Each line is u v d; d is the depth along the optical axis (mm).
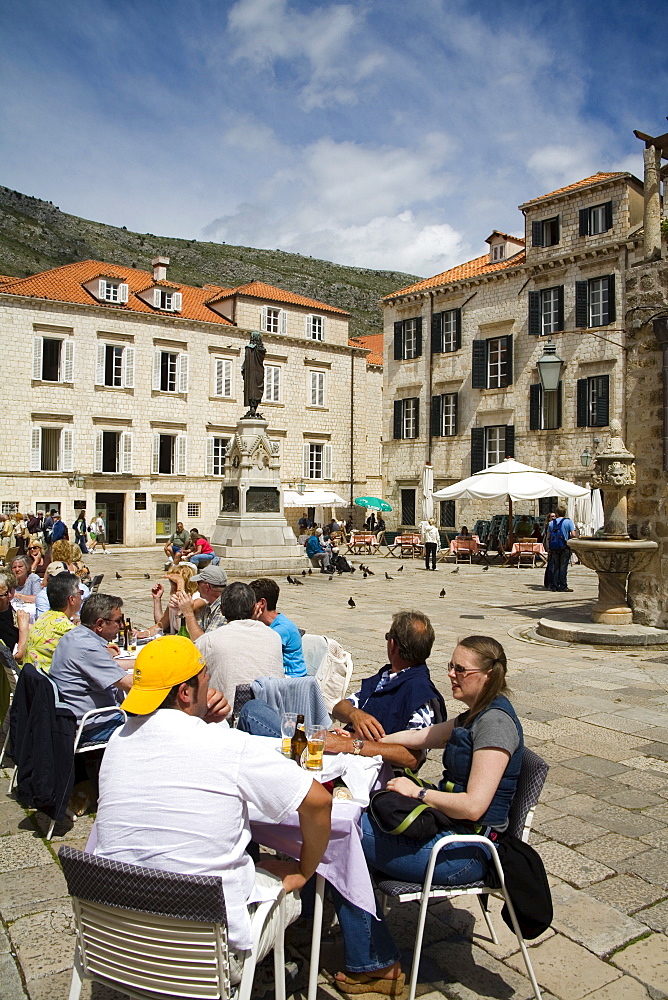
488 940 3832
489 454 37219
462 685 3709
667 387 11359
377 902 3486
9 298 35906
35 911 4117
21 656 7363
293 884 3035
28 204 150875
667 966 3580
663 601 11555
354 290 174750
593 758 6391
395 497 42188
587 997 3357
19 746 5113
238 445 23984
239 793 2877
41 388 37000
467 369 38125
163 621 8609
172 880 2545
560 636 11547
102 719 5438
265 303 44812
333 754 3992
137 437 40062
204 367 42438
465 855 3344
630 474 11555
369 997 3416
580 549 11766
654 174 11961
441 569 25953
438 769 6281
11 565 11336
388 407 42469
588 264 32812
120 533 40250
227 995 2596
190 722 2965
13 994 3426
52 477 37281
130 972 2693
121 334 39406
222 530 24375
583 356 33125
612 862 4574
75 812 5477
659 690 8594
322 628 13070
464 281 37688
